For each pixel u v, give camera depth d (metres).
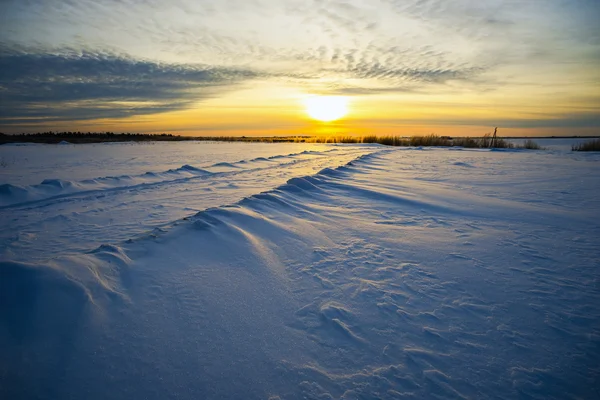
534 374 1.97
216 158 18.08
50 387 1.75
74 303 2.35
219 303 2.63
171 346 2.10
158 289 2.74
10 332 2.09
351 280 3.14
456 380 1.92
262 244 3.93
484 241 4.31
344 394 1.80
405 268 3.44
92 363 1.92
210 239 3.82
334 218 5.34
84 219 5.71
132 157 18.73
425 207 6.22
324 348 2.16
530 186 8.67
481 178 10.13
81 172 11.95
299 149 27.39
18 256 3.98
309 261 3.58
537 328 2.42
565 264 3.57
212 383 1.83
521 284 3.10
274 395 1.78
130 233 4.93
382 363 2.04
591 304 2.75
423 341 2.26
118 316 2.34
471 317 2.55
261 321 2.42
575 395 1.82
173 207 6.59
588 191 7.92
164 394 1.75
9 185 7.42
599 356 2.12
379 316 2.54
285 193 6.67
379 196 7.05
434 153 22.19
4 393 1.70
